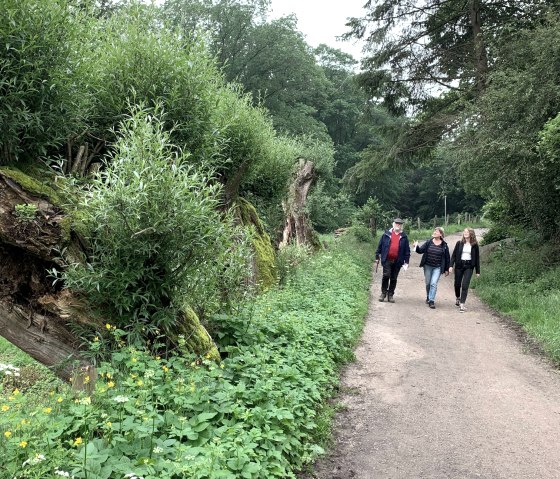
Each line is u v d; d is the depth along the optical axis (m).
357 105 54.28
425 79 19.95
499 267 13.30
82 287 4.39
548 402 5.34
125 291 4.45
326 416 4.82
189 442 3.33
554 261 11.95
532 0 16.06
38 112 4.75
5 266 4.52
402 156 21.44
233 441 3.39
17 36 4.60
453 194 66.62
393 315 9.85
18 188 4.45
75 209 4.53
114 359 4.09
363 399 5.47
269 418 3.94
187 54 6.83
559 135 9.46
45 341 4.51
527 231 14.62
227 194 9.66
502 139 11.68
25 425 2.94
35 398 4.05
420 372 6.36
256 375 4.61
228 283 5.65
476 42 17.02
